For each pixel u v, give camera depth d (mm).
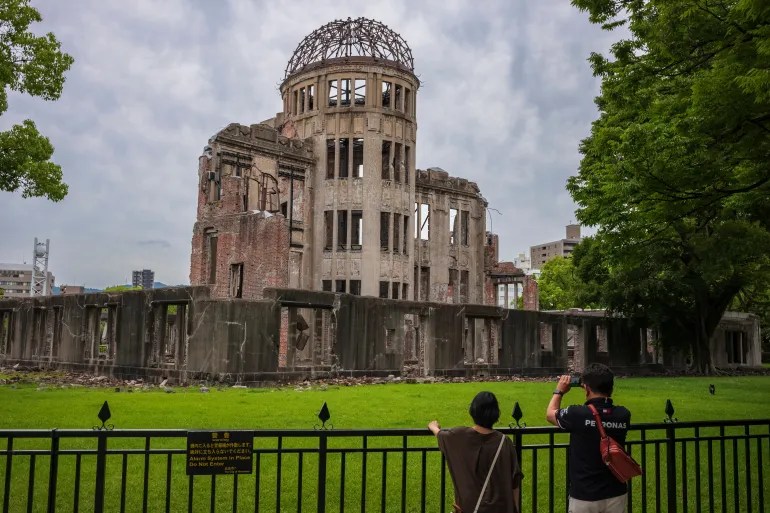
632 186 16234
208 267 39531
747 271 41688
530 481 10594
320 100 46906
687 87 15234
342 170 48250
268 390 25266
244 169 43219
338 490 9797
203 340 28438
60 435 6066
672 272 41219
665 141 15102
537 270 175750
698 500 7359
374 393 23812
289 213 44750
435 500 9414
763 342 74312
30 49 23500
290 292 29734
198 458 6098
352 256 45625
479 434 5820
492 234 61312
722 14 13328
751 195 17203
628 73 16391
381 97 46656
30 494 6062
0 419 15453
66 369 36312
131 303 32375
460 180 56500
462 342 36531
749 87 11570
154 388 26453
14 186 24062
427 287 53219
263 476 10492
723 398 23984
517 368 39031
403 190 47625
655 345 48562
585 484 6055
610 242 19609
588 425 6082
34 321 40438
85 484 9852
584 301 45906
